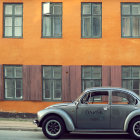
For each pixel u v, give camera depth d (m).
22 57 19.25
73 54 19.09
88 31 19.20
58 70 19.19
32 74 19.14
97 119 12.30
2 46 19.31
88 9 19.20
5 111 19.19
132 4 19.16
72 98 18.94
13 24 19.36
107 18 19.08
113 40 19.05
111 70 18.91
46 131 12.40
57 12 19.31
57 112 12.34
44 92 19.20
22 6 19.39
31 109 19.14
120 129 12.23
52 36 19.28
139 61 18.98
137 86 18.95
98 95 12.42
